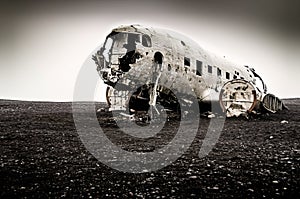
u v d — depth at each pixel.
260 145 7.20
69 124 9.13
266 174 5.20
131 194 4.35
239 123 10.05
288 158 6.14
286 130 8.92
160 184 4.74
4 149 6.41
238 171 5.36
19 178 4.85
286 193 4.43
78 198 4.18
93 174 5.13
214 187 4.62
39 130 8.24
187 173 5.26
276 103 12.30
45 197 4.19
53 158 5.92
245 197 4.28
